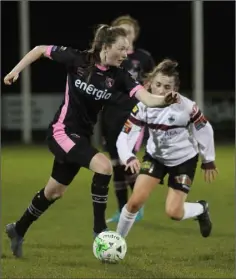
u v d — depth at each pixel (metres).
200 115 18.38
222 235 21.59
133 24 25.09
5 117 66.19
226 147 58.53
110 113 23.97
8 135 66.44
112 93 16.89
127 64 25.14
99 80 16.75
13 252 18.03
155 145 18.94
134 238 21.09
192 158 19.00
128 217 18.70
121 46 16.47
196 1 61.62
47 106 66.69
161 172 18.97
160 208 27.45
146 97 16.08
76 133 17.34
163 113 18.38
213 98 63.97
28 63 17.38
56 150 17.31
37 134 66.94
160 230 22.56
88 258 18.02
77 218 24.92
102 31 16.64
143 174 18.94
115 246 17.14
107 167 17.08
